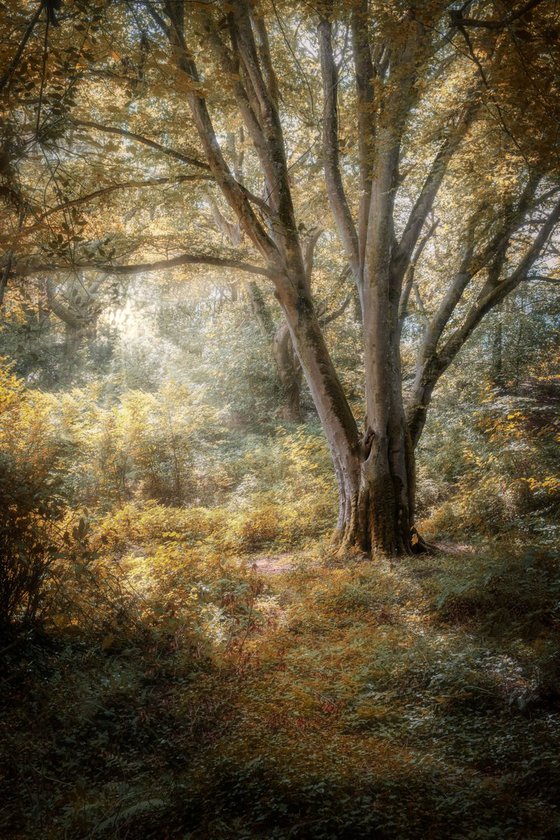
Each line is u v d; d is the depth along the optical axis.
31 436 13.89
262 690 5.79
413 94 9.37
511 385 19.92
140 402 17.86
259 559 12.20
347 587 8.84
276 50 12.88
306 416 24.88
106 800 4.05
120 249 10.56
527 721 4.99
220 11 7.14
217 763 4.43
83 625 6.53
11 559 6.03
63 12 4.69
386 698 5.57
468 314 12.75
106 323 22.64
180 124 10.59
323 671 6.24
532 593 7.20
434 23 7.25
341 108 13.14
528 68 6.87
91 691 5.32
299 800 3.91
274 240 12.09
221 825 3.70
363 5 8.55
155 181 10.39
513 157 10.91
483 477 13.48
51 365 21.73
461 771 4.29
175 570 8.40
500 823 3.61
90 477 15.34
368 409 11.76
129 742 4.94
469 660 6.00
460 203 13.34
